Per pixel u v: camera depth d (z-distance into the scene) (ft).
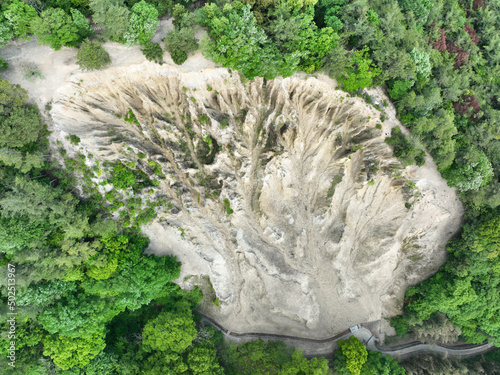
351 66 130.11
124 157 135.03
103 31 116.78
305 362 146.00
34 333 124.47
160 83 131.54
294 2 117.80
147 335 143.74
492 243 152.35
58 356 123.44
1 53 117.50
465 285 159.43
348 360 151.23
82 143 126.11
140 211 139.23
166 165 140.87
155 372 135.95
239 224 152.15
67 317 121.08
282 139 145.89
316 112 144.87
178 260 150.71
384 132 145.07
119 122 136.87
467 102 153.58
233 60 118.11
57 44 112.68
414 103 136.05
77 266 125.49
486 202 147.95
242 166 144.77
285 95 135.64
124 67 123.54
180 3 128.16
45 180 123.54
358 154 152.87
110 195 132.05
